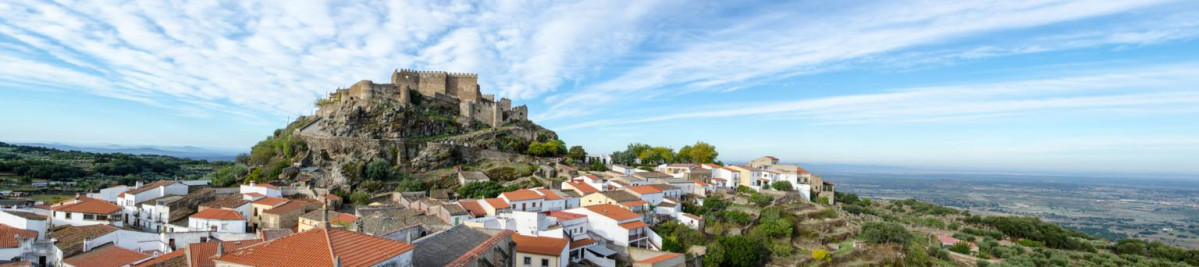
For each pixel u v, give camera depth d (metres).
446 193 119.38
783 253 97.75
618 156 196.62
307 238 34.19
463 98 197.88
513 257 52.16
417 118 170.38
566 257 67.88
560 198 110.25
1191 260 132.88
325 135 156.88
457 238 47.25
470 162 156.88
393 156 151.12
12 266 56.72
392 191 132.62
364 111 165.88
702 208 118.25
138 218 93.88
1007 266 106.88
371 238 36.50
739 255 86.00
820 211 129.88
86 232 69.88
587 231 90.00
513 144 175.50
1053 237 140.12
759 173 160.25
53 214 85.81
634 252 82.06
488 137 175.75
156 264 47.53
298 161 150.12
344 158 146.75
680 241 90.44
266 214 92.94
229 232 79.75
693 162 194.88
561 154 178.75
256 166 157.62
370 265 31.72
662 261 73.31
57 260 63.16
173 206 92.44
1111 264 118.62
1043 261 116.44
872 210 161.00
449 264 39.19
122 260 62.16
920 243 117.06
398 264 34.91
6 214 70.50
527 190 111.31
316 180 134.62
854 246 107.12
